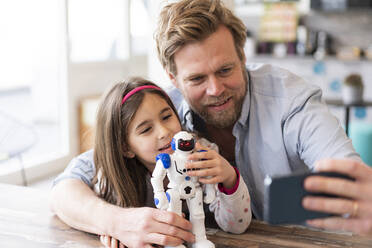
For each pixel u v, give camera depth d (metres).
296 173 0.58
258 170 1.17
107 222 0.84
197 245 0.79
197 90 1.04
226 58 0.99
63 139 3.14
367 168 0.57
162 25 1.05
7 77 5.98
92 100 3.20
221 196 0.84
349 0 4.38
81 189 0.96
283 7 4.71
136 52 4.11
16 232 0.89
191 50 0.98
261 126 1.14
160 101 0.93
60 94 3.13
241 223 0.85
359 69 4.27
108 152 0.95
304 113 1.06
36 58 3.66
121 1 3.68
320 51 4.61
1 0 3.68
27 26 3.56
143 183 1.00
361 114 4.29
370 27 4.59
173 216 0.78
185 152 0.79
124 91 0.94
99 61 3.49
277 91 1.13
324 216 0.59
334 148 0.96
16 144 2.27
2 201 1.07
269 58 4.57
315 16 4.78
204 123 1.18
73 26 3.26
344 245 0.80
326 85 4.41
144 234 0.78
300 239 0.83
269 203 0.56
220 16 0.99
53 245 0.82
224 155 1.25
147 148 0.90
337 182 0.55
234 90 1.04
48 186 2.62
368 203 0.55
